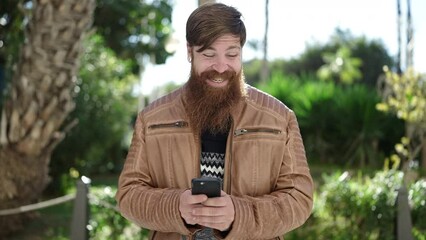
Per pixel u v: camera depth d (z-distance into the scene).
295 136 2.18
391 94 10.31
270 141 2.12
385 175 5.93
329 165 13.26
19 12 10.07
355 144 13.03
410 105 8.55
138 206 2.08
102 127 10.16
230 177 2.11
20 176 6.58
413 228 4.96
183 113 2.14
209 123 2.11
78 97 9.63
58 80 6.37
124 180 2.17
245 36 2.08
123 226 5.64
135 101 13.06
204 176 2.00
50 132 6.56
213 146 2.14
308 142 13.63
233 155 2.11
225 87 2.07
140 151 2.18
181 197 1.98
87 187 4.70
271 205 2.04
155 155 2.16
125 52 17.52
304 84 14.98
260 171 2.11
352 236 4.99
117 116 10.77
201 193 1.92
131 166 2.18
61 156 9.73
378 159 12.73
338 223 5.09
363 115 12.83
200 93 2.08
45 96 6.41
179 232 2.04
